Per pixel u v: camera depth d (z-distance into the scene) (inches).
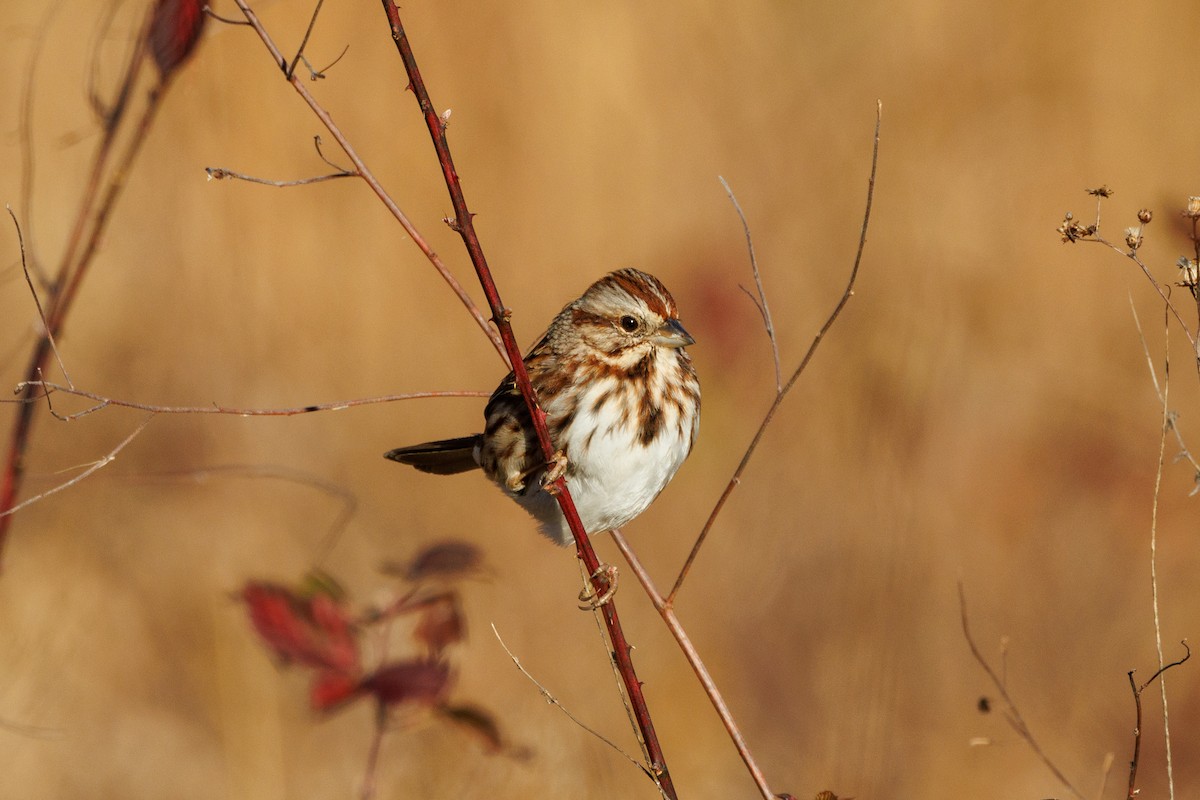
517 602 464.8
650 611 466.9
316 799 390.9
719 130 630.5
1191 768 416.5
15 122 616.1
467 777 352.8
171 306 568.7
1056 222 595.2
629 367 302.2
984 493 518.3
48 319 305.7
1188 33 629.9
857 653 430.6
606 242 605.3
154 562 478.0
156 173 580.4
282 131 579.2
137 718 423.2
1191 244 248.2
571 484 303.4
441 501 520.4
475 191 603.5
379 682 242.2
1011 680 445.4
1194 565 491.8
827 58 656.4
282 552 482.9
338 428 551.8
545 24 625.9
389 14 226.7
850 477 490.6
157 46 310.8
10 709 398.6
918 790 405.4
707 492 520.1
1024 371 551.8
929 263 575.5
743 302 571.2
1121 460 527.5
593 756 361.4
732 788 407.8
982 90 634.8
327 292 573.9
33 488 497.0
